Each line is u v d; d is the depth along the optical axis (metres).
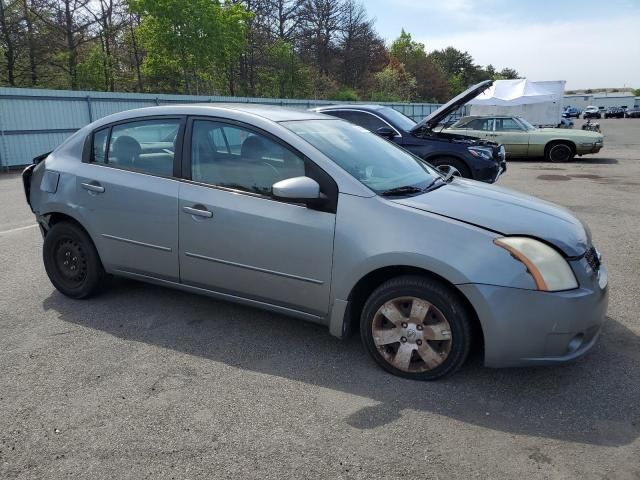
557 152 16.41
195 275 3.92
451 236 3.10
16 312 4.36
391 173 3.76
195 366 3.48
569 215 3.63
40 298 4.67
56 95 15.88
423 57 73.38
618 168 14.63
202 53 28.39
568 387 3.21
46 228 4.73
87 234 4.43
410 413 2.95
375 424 2.85
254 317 4.26
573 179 12.41
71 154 4.50
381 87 53.75
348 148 3.84
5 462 2.55
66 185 4.41
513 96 23.39
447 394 3.13
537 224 3.21
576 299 2.96
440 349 3.21
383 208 3.28
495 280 2.97
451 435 2.75
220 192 3.74
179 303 4.54
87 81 29.52
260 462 2.55
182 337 3.91
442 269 3.05
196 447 2.66
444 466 2.52
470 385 3.23
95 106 17.08
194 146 3.90
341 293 3.37
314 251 3.40
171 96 19.39
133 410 2.98
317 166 3.46
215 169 3.81
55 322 4.17
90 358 3.59
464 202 3.45
